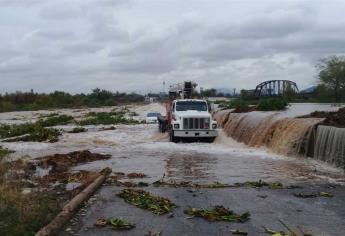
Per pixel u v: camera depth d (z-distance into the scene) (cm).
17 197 922
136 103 16512
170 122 2806
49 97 13188
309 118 2111
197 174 1509
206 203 1052
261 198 1106
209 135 2603
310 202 1061
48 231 768
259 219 909
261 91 5362
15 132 3316
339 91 4694
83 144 2625
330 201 1072
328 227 853
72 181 1325
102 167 1680
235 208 1004
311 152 1870
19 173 1310
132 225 855
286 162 1777
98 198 1095
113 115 6316
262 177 1439
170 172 1556
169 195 1143
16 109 11356
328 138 1712
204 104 2781
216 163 1773
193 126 2598
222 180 1388
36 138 2881
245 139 2500
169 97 3431
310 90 5056
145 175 1486
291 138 1969
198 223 877
